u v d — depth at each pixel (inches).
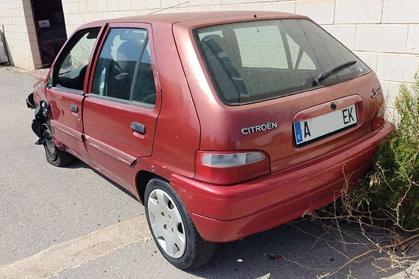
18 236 141.3
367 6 176.6
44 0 521.3
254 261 119.4
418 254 116.0
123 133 124.1
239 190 94.7
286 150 101.4
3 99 374.3
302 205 106.4
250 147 96.0
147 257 125.1
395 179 119.9
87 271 120.8
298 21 131.3
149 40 116.6
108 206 157.9
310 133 105.6
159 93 108.9
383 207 125.4
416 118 121.8
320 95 108.7
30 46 522.6
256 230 101.2
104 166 143.4
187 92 101.3
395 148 120.2
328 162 108.0
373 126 124.3
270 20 124.6
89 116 142.1
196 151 98.5
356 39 183.6
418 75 154.8
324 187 108.6
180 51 106.2
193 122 98.8
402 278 108.1
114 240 135.1
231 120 94.6
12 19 552.1
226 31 113.4
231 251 124.2
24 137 254.7
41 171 196.9
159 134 108.5
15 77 496.7
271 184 97.7
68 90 159.5
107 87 134.1
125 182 133.0
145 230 139.6
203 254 110.4
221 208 95.2
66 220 149.8
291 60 116.7
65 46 166.7
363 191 121.7
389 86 177.5
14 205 164.1
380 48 176.7
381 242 122.5
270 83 106.0
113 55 132.6
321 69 117.4
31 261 127.3
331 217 125.3
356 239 124.9
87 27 153.0
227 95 98.3
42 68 533.3
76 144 159.9
